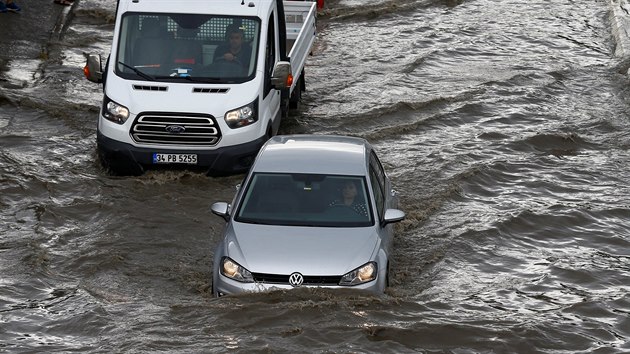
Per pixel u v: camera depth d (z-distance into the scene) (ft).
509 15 229.86
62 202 114.32
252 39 128.98
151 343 75.56
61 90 160.15
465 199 121.19
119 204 114.01
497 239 107.86
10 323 80.64
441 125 152.35
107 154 123.34
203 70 126.82
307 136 103.50
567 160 137.69
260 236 86.53
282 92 141.18
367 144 102.47
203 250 102.17
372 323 79.10
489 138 145.89
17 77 166.61
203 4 130.41
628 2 243.40
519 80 178.19
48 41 189.98
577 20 228.84
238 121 123.34
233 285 83.25
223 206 90.74
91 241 102.94
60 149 133.39
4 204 112.88
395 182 124.88
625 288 94.73
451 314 83.76
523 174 130.62
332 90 168.35
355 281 83.46
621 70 189.26
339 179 93.04
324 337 76.48
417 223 111.65
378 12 225.56
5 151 130.52
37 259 96.22
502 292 92.12
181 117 122.21
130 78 125.80
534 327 81.25
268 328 77.92
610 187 127.44
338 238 86.79
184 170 123.75
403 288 92.38
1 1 199.21
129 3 130.62
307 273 82.99
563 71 185.68
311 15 161.58
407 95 165.78
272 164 94.68
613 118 159.12
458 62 191.31
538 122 155.43
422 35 209.77
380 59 190.60
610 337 81.20
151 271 95.86
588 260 102.27
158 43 128.36
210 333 77.30
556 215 114.62
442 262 100.37
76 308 84.48
